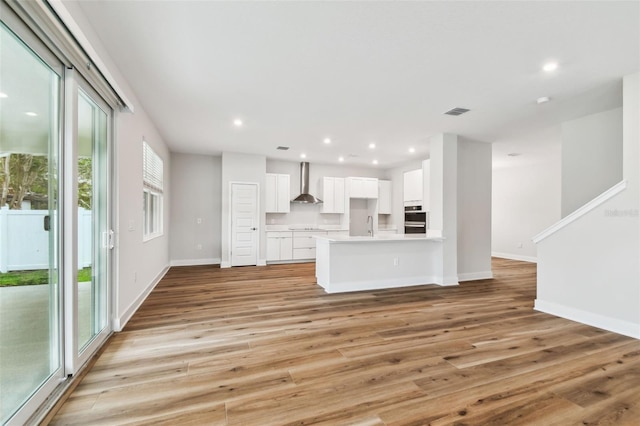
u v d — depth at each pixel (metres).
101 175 2.62
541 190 7.36
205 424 1.59
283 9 1.96
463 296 4.27
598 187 3.91
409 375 2.10
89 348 2.30
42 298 1.80
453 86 3.13
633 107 2.83
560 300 3.41
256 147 6.00
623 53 2.47
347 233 7.74
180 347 2.52
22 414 1.51
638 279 2.79
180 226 6.68
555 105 3.65
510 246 8.09
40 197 1.77
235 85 3.13
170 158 6.49
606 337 2.80
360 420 1.63
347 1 1.88
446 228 4.97
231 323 3.11
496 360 2.33
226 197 6.46
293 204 7.72
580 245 3.24
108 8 1.96
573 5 1.90
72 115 1.90
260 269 6.26
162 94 3.37
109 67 2.54
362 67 2.74
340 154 6.64
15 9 1.39
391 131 4.80
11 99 1.55
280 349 2.51
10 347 1.58
